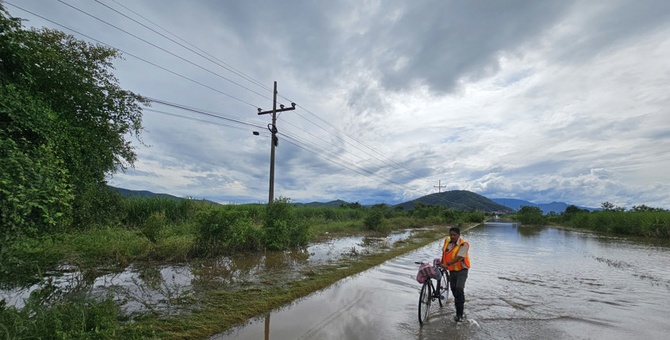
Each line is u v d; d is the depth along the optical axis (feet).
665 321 21.24
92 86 24.31
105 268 31.19
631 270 40.06
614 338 18.39
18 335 13.21
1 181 13.21
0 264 17.46
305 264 38.52
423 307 20.80
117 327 15.90
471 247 65.26
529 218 199.82
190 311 20.74
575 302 25.58
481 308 23.75
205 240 41.14
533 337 18.31
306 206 123.34
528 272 38.24
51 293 23.43
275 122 68.33
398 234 86.02
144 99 29.58
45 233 19.15
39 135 17.49
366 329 19.08
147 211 58.29
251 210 69.21
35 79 19.60
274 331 18.49
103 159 25.96
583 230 132.57
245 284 28.17
